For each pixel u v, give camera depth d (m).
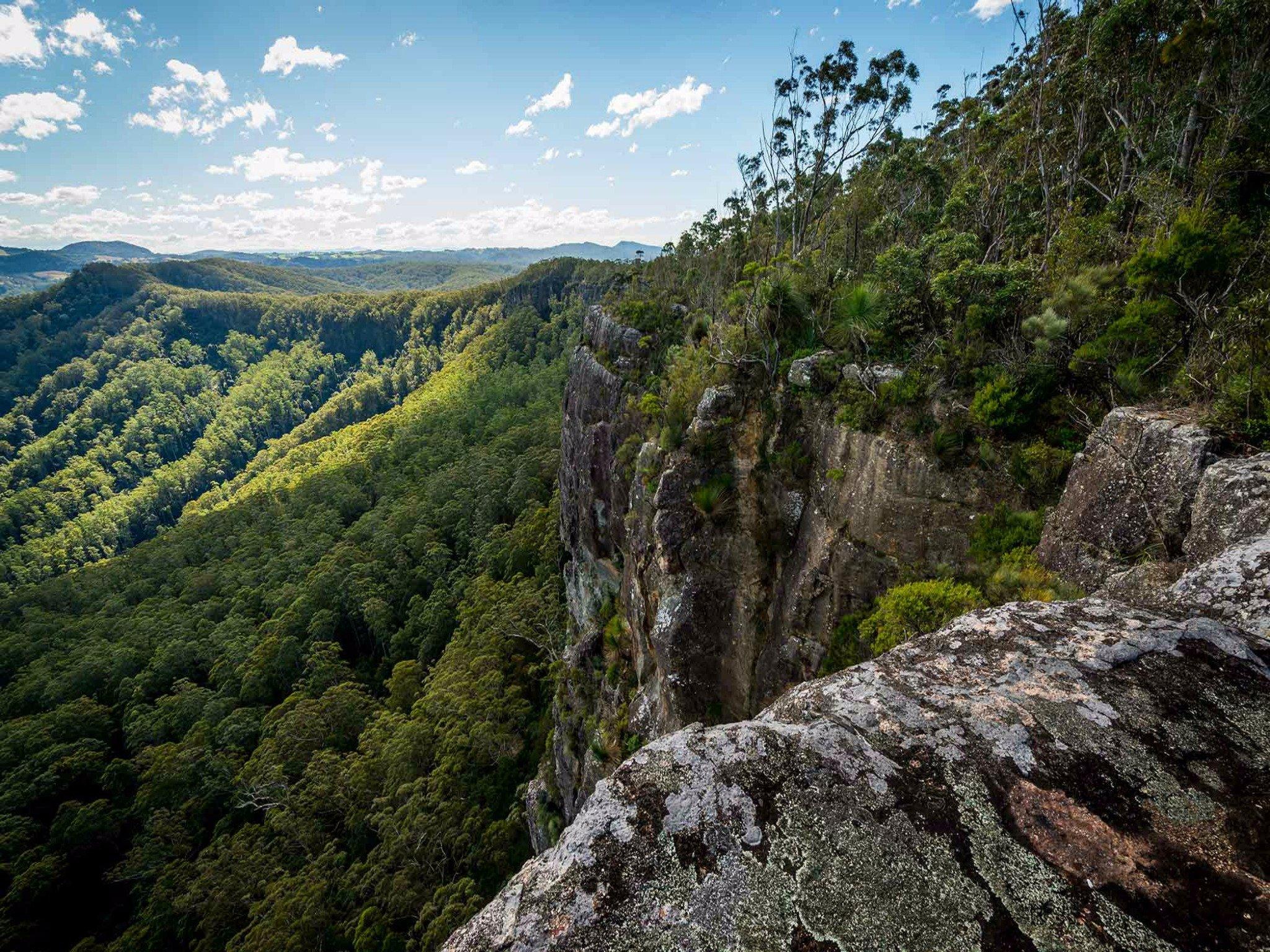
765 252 36.41
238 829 38.00
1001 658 2.98
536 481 72.25
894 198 25.48
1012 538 9.73
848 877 1.89
